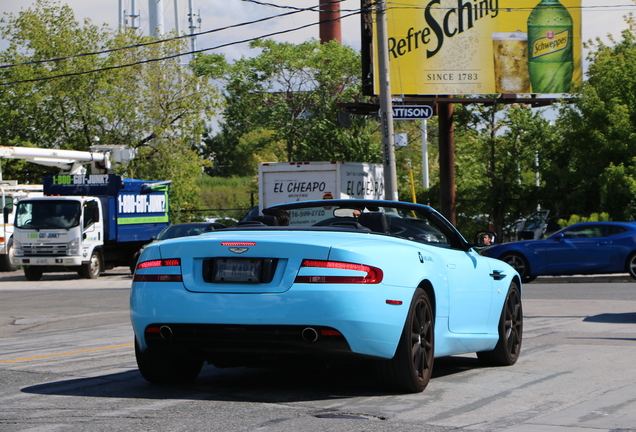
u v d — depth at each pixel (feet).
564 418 19.69
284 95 171.73
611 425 18.88
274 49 168.96
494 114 121.80
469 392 23.29
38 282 100.37
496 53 115.65
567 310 50.16
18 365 29.32
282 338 20.56
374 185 112.68
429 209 26.91
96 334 41.88
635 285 71.51
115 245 112.88
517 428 18.51
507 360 29.14
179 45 167.94
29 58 166.30
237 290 20.97
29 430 18.16
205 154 360.07
